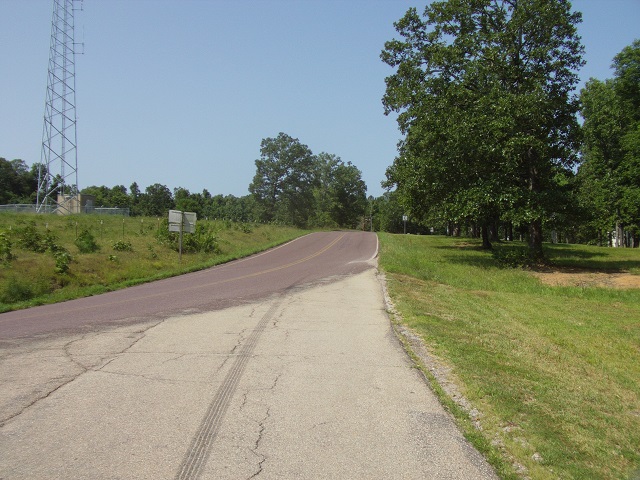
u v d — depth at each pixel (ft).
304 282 53.16
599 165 142.41
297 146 313.94
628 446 15.31
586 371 24.50
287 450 13.55
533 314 39.86
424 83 84.12
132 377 20.01
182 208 230.68
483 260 85.61
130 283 56.90
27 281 53.78
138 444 13.79
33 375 20.24
